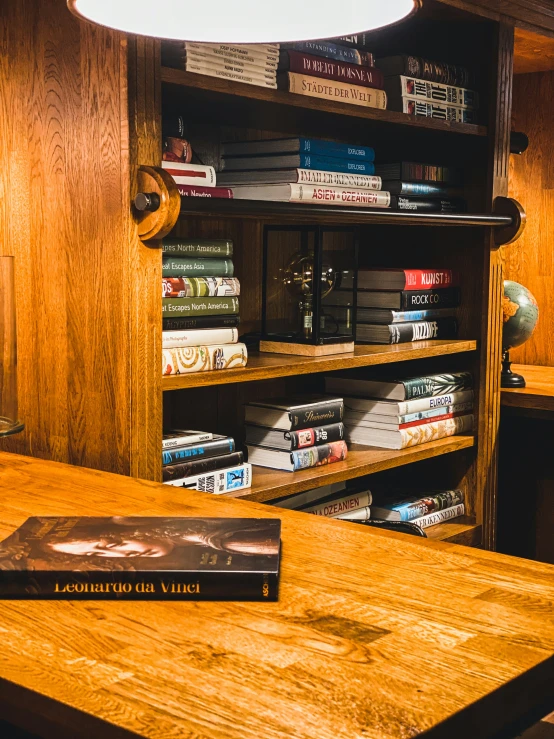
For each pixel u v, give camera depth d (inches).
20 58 87.4
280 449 106.3
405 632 43.2
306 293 106.9
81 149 83.5
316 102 97.4
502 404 133.1
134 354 82.6
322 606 46.6
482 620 44.8
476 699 36.4
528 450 138.9
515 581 50.8
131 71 79.5
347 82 102.5
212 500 68.4
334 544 57.4
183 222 109.6
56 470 78.2
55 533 54.0
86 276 84.9
